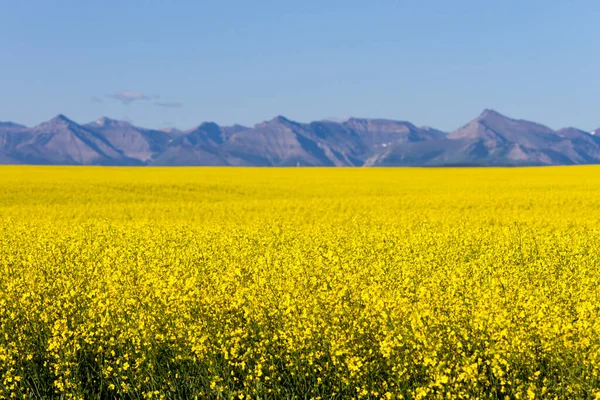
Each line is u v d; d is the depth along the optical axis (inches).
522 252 686.5
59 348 355.9
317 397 311.6
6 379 326.6
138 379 341.1
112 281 483.8
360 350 347.6
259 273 505.4
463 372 310.2
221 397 322.0
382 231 919.0
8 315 405.4
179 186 2213.3
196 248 711.1
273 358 355.9
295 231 910.4
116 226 1009.5
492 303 388.2
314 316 377.7
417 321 346.9
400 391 312.5
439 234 845.8
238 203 1614.2
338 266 534.6
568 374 318.0
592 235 870.4
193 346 345.1
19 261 605.9
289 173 3339.1
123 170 3528.5
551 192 1834.4
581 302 426.6
